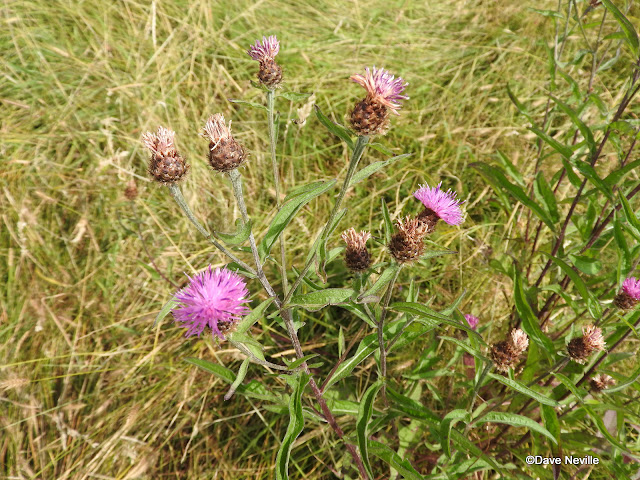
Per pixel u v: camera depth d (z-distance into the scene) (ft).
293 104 1.58
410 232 0.71
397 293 1.19
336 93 1.63
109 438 1.11
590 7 1.04
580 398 0.80
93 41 1.66
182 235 1.40
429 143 1.56
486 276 1.27
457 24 1.88
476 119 1.62
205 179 1.47
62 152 1.48
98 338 1.25
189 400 1.15
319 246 0.72
